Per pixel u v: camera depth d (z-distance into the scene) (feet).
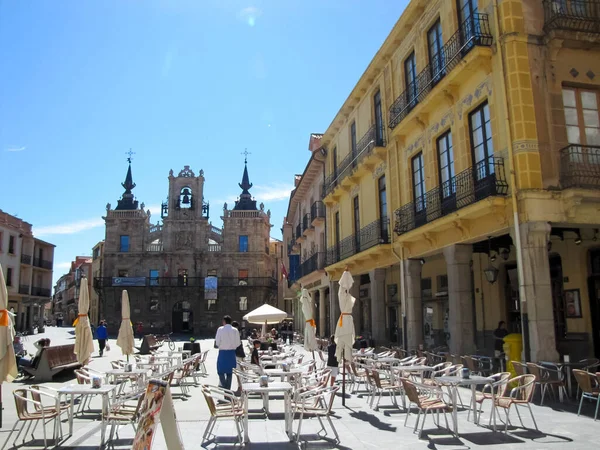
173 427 16.02
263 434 27.17
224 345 38.34
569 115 39.29
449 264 47.67
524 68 38.86
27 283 180.24
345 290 37.86
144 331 199.62
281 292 216.74
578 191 36.14
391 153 63.77
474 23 44.21
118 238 206.18
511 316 53.88
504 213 39.27
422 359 40.93
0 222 160.25
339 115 85.10
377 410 33.47
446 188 50.01
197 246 208.03
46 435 26.99
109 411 25.73
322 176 102.68
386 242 63.57
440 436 25.91
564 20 38.88
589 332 44.45
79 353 45.44
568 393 36.24
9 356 28.53
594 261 44.73
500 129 39.93
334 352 40.14
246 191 222.28
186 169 214.28
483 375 42.75
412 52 59.16
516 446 23.52
